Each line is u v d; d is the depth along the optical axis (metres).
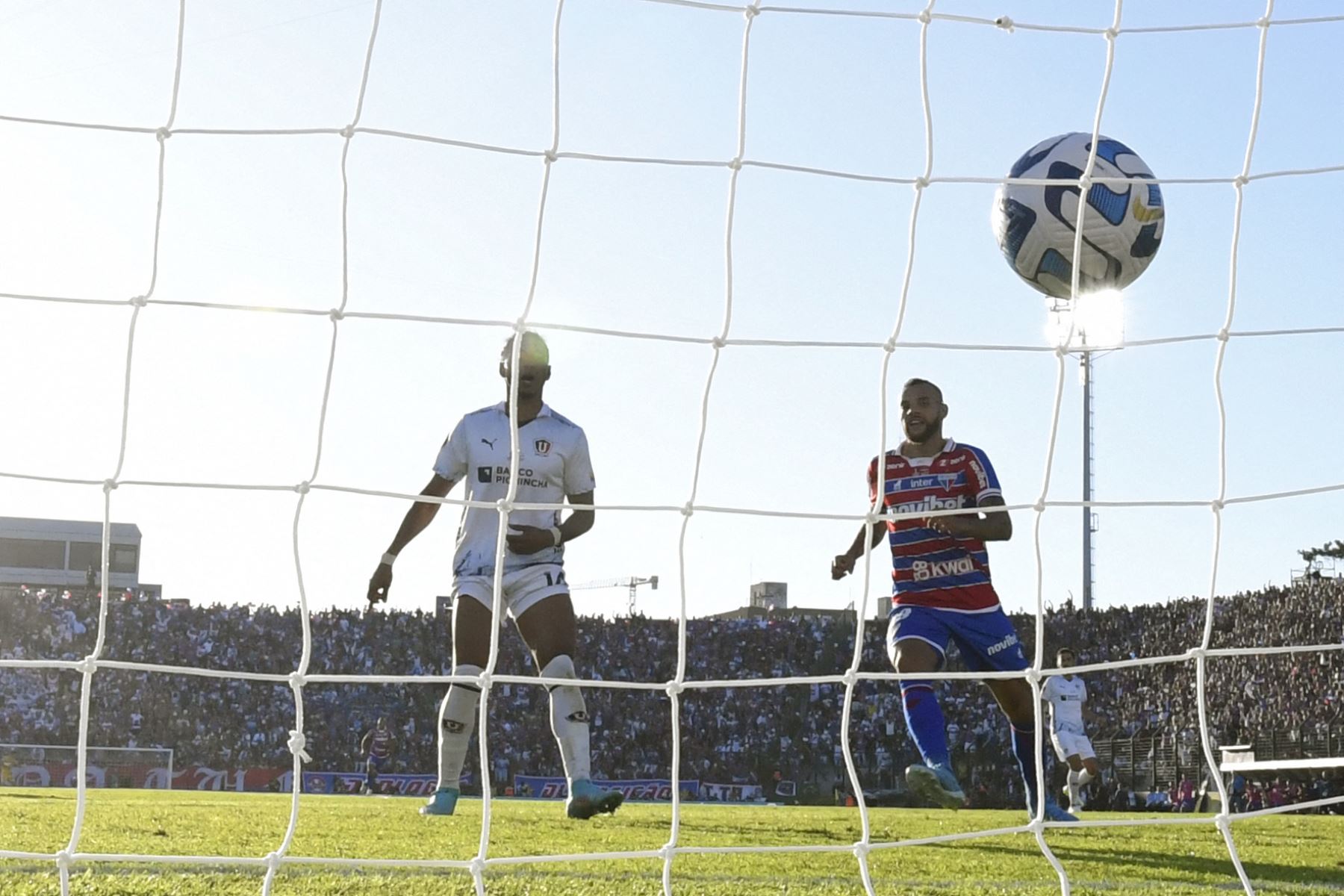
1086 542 33.38
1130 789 28.50
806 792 30.80
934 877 3.88
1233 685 29.84
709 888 3.43
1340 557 33.66
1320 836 6.66
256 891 3.18
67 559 59.81
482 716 3.37
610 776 30.98
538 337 6.45
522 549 6.38
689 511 3.81
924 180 4.35
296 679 3.37
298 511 3.63
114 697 30.84
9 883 3.24
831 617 33.69
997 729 30.05
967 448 6.59
